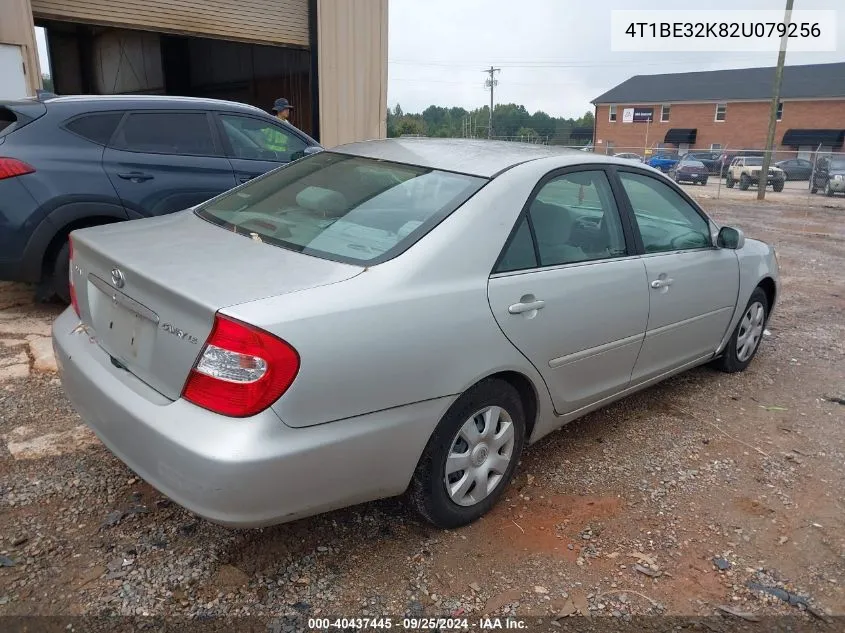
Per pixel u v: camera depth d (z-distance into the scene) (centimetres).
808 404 445
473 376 262
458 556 269
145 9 956
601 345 330
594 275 320
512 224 288
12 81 808
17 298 552
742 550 284
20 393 380
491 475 293
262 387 208
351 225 278
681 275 383
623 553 277
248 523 216
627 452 364
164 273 235
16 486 293
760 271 473
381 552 268
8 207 467
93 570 247
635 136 5922
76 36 1747
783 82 5316
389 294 239
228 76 1579
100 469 310
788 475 349
